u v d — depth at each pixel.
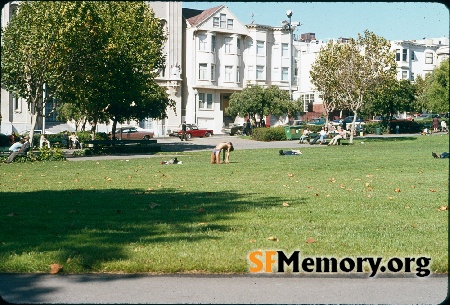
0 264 7.77
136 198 13.84
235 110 61.25
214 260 7.90
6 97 50.66
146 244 8.83
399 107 59.12
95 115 39.25
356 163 24.86
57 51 26.75
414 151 33.31
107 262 7.82
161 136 63.78
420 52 75.69
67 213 11.64
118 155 34.06
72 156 33.28
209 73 65.75
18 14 26.12
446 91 33.47
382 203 12.91
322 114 74.56
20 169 23.34
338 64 43.59
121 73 31.88
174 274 7.66
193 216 11.26
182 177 19.25
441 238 9.28
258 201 13.30
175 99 63.38
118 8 29.59
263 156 30.52
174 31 62.00
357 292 6.90
